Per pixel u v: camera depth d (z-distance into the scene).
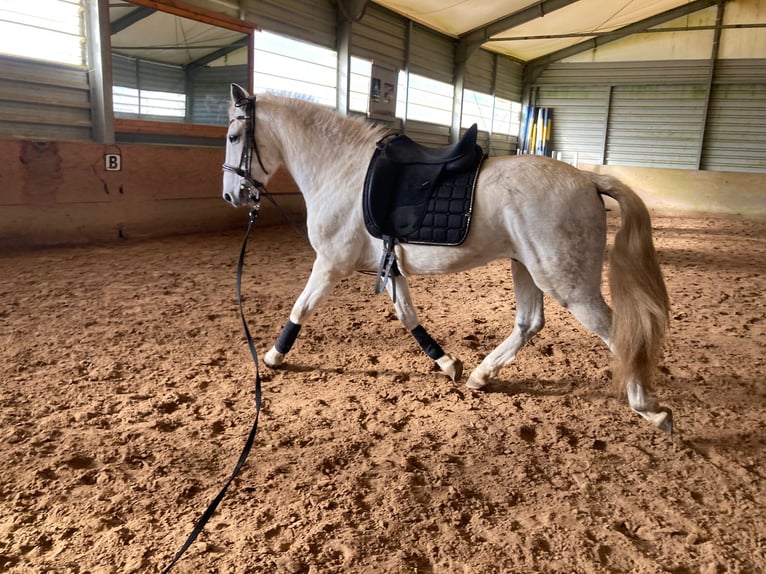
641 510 2.17
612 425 2.86
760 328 4.58
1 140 6.06
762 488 2.34
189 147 8.11
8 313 4.23
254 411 2.88
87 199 6.95
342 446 2.56
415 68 12.70
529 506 2.19
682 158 15.33
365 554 1.88
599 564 1.87
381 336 4.14
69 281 5.19
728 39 14.27
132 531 1.96
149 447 2.50
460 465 2.46
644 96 15.52
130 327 4.07
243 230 9.02
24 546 1.87
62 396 2.96
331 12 10.35
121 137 7.48
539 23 13.70
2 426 2.62
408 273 2.86
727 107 14.58
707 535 2.03
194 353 3.65
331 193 2.92
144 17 7.34
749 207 13.79
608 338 2.59
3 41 6.16
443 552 1.90
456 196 2.60
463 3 11.26
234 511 2.09
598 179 2.54
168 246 7.26
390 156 2.77
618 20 14.13
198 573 1.76
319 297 3.18
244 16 8.76
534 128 17.02
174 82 8.00
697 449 2.66
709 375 3.53
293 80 9.87
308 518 2.05
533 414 2.96
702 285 6.14
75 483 2.22
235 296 5.03
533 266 2.56
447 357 3.35
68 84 6.81
